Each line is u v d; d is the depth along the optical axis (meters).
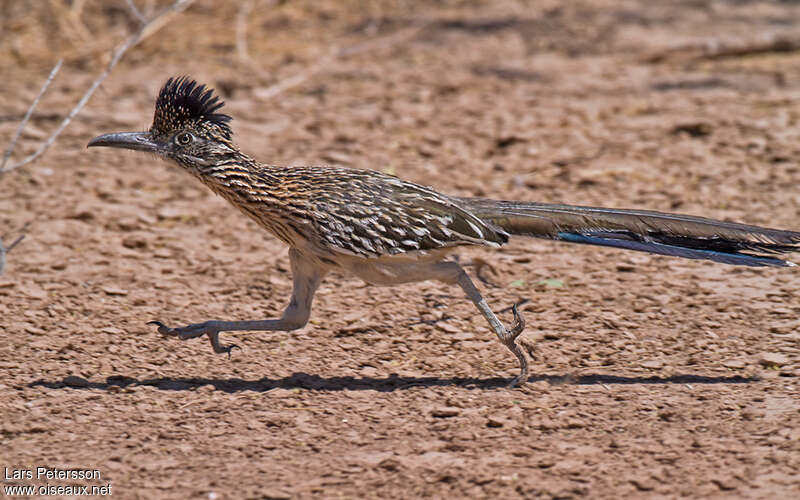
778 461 14.77
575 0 52.69
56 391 17.31
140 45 42.84
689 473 14.53
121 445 15.57
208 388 17.55
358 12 49.28
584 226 18.08
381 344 19.62
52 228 25.27
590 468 14.75
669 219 18.08
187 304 21.41
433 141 32.16
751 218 25.48
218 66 40.22
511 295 21.84
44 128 32.78
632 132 32.59
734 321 20.30
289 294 22.08
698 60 42.00
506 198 27.34
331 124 33.84
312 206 16.94
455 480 14.49
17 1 48.50
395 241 16.91
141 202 27.30
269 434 15.98
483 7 50.84
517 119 34.16
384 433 16.02
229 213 26.88
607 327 20.16
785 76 38.88
